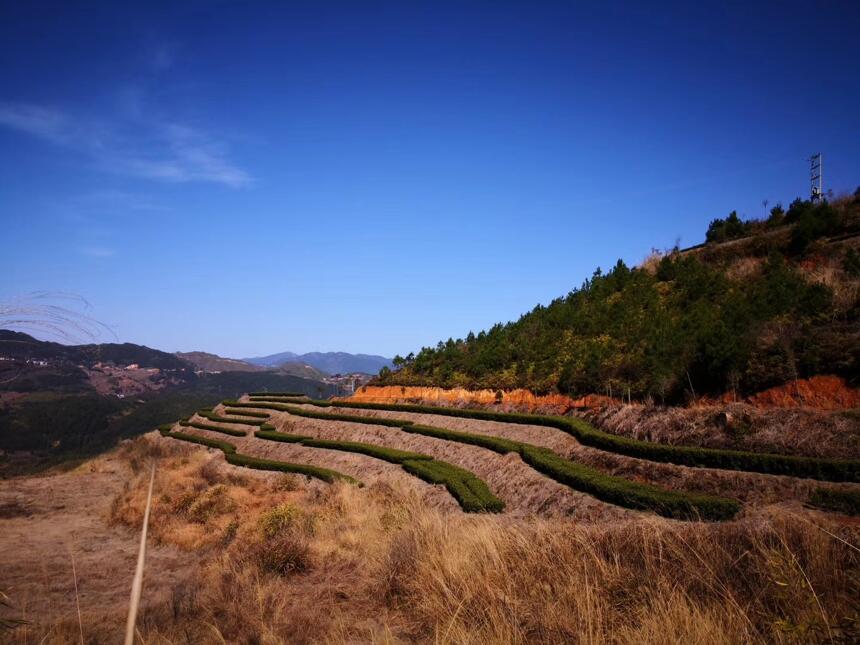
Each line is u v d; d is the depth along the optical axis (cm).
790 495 1148
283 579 994
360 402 4009
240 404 5406
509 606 605
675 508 1192
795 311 1819
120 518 2181
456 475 1966
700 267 2831
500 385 2920
